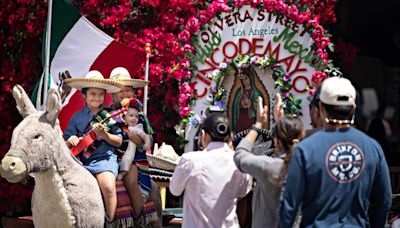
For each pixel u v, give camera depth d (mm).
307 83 15320
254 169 9641
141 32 17406
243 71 15695
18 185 18469
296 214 8945
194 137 15836
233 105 15914
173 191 10797
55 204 11227
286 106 15312
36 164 10828
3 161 10594
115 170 12117
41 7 18203
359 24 24562
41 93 15539
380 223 9117
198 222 10484
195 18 15883
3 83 18641
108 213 11875
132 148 12500
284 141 9664
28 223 14391
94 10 17750
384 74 26031
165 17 16891
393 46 25016
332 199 8781
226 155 10641
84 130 12516
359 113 13195
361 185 8867
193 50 16016
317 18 15258
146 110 16203
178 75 15914
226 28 15867
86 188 11477
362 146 8930
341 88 9031
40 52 18656
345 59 17641
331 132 8977
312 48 15281
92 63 15867
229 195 10570
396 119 26188
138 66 16359
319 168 8766
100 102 13102
